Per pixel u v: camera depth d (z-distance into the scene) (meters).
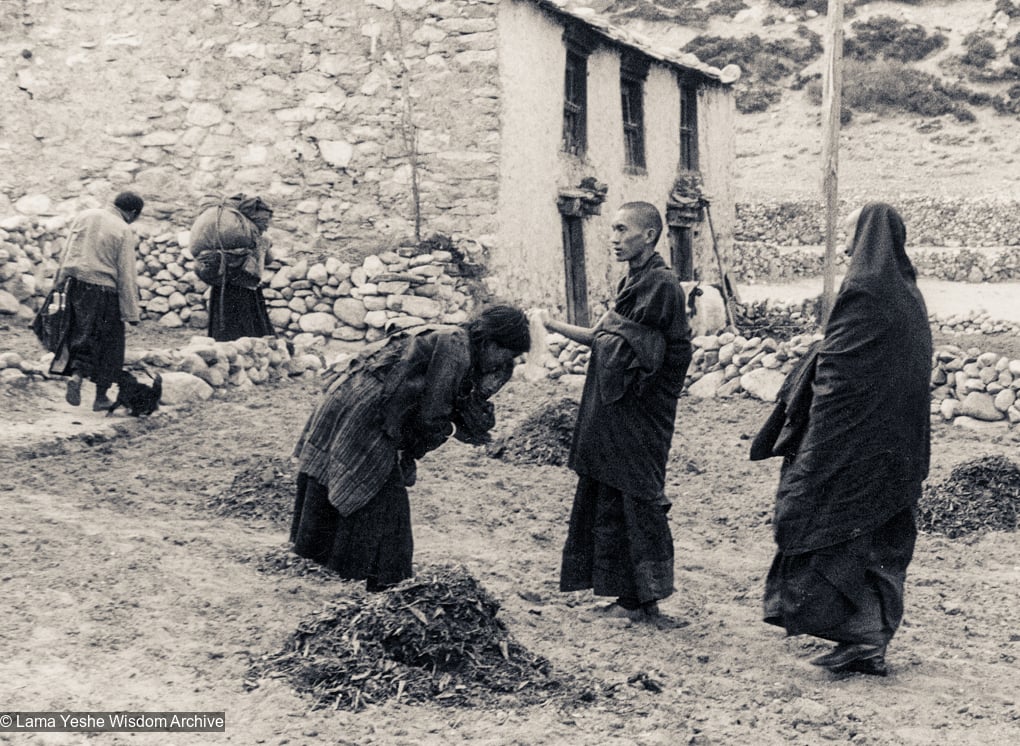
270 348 12.66
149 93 16.09
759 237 34.91
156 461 8.67
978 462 8.65
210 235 12.73
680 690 4.92
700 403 12.23
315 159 15.73
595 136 18.58
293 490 7.77
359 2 15.48
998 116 40.69
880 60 44.28
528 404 11.73
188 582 5.84
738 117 42.94
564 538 7.61
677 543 7.76
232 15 15.83
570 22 17.30
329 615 4.98
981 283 31.38
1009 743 4.50
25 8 16.30
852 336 5.14
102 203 16.23
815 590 5.15
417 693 4.58
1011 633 6.02
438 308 15.06
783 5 48.06
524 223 16.03
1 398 9.67
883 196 35.59
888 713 4.79
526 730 4.30
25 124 16.38
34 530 6.55
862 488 5.10
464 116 15.27
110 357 9.54
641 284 5.76
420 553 6.84
